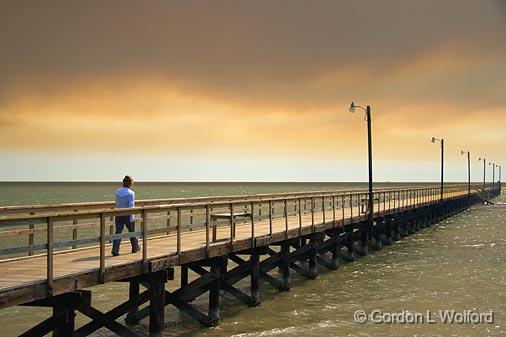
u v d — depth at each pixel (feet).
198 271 52.47
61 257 39.65
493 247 110.63
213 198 71.97
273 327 48.19
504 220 189.57
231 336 45.03
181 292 46.11
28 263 36.65
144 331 45.83
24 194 466.29
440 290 66.23
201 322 48.08
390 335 46.83
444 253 101.04
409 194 140.97
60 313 32.58
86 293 33.32
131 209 36.45
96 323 36.17
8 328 48.49
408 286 68.54
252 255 55.36
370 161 98.17
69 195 435.94
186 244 47.91
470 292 65.36
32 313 53.78
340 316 52.70
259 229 64.39
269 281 63.46
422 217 157.17
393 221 122.11
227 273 53.72
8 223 27.76
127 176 43.29
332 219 82.17
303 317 52.03
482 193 302.45
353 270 80.64
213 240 50.11
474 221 184.96
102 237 33.86
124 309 38.01
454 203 220.64
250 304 55.36
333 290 65.31
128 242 49.85
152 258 38.50
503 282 71.82
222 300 58.70
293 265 71.51
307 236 74.43
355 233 92.84
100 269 33.71
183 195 442.91
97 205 51.03
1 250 27.78
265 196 86.94
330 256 96.53
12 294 27.71
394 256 96.53
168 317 51.31
